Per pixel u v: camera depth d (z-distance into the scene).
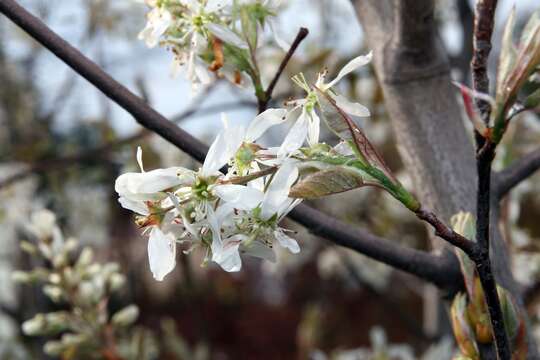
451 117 0.49
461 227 0.41
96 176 1.38
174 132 0.43
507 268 0.47
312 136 0.38
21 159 1.19
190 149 0.43
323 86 0.38
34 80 1.50
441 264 0.46
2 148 1.40
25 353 1.33
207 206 0.37
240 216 0.37
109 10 1.35
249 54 0.43
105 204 1.53
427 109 0.49
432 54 0.49
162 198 0.38
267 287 3.37
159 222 0.38
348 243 0.46
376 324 2.81
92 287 0.75
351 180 0.36
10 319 1.40
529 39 0.35
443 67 0.49
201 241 0.38
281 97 0.85
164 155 1.11
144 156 1.06
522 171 0.49
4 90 1.46
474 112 0.36
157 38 0.43
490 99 0.35
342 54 0.97
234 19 0.44
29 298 1.38
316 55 0.85
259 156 0.37
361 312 2.86
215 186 0.37
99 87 0.43
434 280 0.47
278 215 0.37
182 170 0.37
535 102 0.35
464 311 0.42
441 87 0.49
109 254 1.71
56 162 0.91
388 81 0.49
